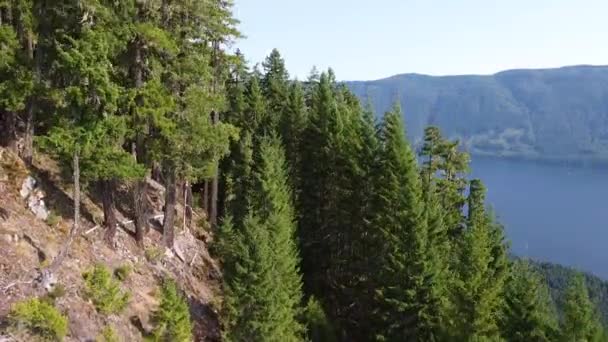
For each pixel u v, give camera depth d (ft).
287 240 111.55
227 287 95.09
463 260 102.78
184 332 80.18
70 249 78.48
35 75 72.28
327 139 141.18
